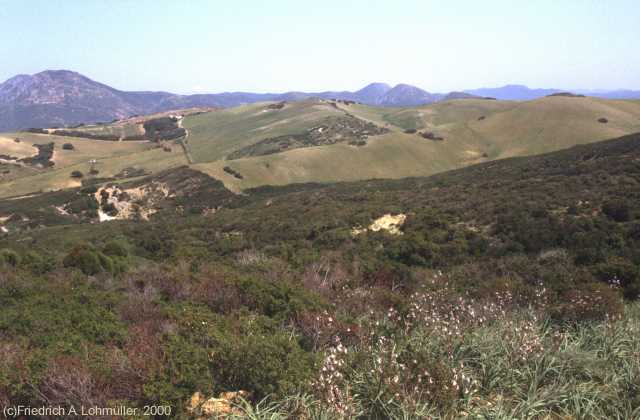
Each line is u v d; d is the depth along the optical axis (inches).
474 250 684.1
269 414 134.4
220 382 152.8
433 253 673.6
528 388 156.9
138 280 355.9
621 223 631.2
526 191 1006.4
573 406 144.2
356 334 200.2
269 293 267.9
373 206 1182.3
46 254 773.3
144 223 1791.3
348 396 139.9
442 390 141.7
